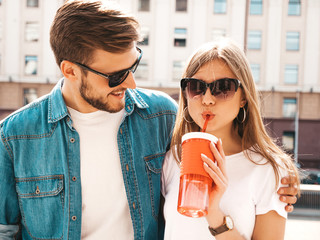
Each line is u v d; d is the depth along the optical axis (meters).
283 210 1.12
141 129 1.34
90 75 1.18
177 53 22.16
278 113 21.98
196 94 1.12
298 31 22.00
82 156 1.27
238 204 1.12
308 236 6.71
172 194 1.23
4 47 21.77
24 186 1.26
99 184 1.27
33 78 21.88
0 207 1.26
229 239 1.05
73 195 1.25
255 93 1.18
